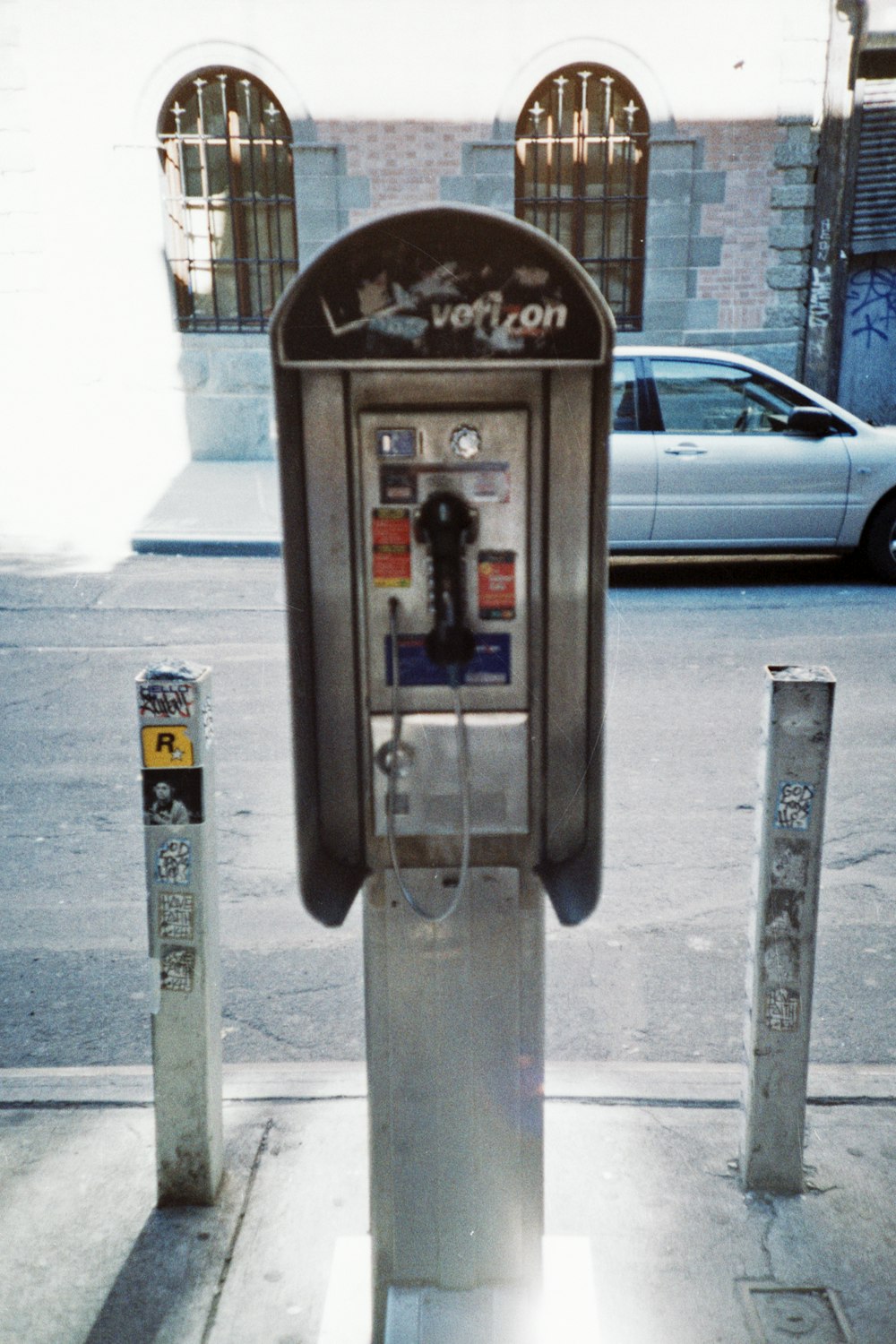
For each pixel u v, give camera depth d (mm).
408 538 2125
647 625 7828
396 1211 2311
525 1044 2236
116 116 12289
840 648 7270
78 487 12117
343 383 2150
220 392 13047
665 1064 3330
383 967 2205
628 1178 2795
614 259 12945
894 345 13445
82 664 7031
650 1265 2533
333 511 2201
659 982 3779
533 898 2191
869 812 4957
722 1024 3559
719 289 12906
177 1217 2684
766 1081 2662
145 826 2506
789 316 13023
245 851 4691
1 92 12188
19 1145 2924
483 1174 2293
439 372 2115
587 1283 2416
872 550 8789
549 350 2014
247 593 8625
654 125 12359
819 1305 2432
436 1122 2270
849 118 12500
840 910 4191
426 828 2217
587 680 2256
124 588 8789
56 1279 2514
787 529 8656
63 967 3887
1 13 12000
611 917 4172
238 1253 2584
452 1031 2229
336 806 2338
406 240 1968
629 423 8594
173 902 2545
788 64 12172
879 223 12922
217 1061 2727
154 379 13016
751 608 8242
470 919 2188
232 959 3928
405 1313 2273
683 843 4723
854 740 5734
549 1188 2762
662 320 12977
